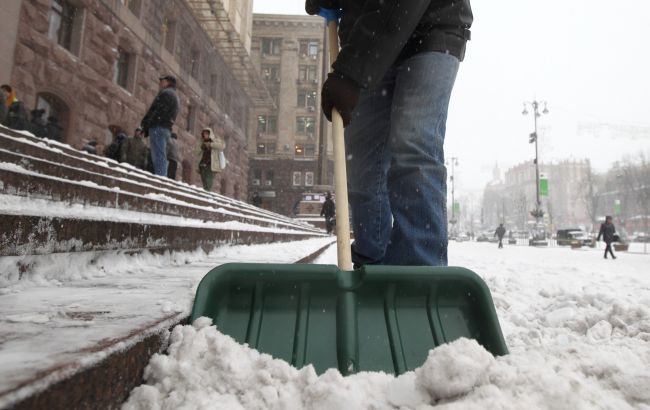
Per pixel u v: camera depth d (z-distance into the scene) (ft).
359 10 6.49
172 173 31.01
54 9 38.75
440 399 3.02
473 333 4.57
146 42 55.26
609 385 3.52
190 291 4.87
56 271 5.85
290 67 145.79
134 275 6.77
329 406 2.88
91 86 43.09
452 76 6.44
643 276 22.71
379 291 4.49
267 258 11.14
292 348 4.04
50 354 2.39
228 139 98.12
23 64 33.58
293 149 143.33
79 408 2.29
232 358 3.25
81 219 6.29
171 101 22.49
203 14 78.33
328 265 4.40
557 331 7.00
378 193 7.48
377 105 7.23
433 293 4.63
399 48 5.65
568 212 375.86
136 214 10.12
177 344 3.46
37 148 10.15
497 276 15.79
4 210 4.90
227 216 19.15
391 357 4.12
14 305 3.95
